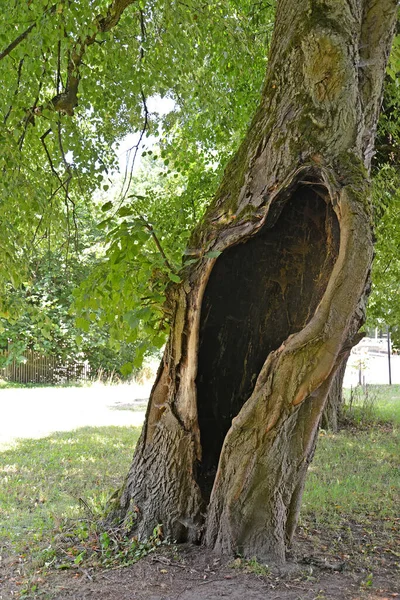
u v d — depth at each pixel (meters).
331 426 12.04
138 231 4.33
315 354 3.87
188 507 4.64
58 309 20.55
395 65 6.86
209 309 4.59
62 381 23.55
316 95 4.18
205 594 3.85
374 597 3.95
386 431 12.03
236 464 4.30
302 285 4.64
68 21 6.06
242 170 4.46
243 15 9.52
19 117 6.37
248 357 4.79
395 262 11.16
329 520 5.93
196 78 9.09
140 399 18.64
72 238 7.89
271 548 4.36
